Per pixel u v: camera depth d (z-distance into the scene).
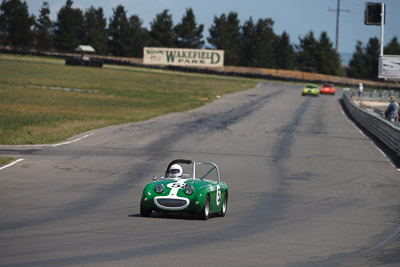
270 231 43.25
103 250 33.75
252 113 196.50
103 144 109.75
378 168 92.06
